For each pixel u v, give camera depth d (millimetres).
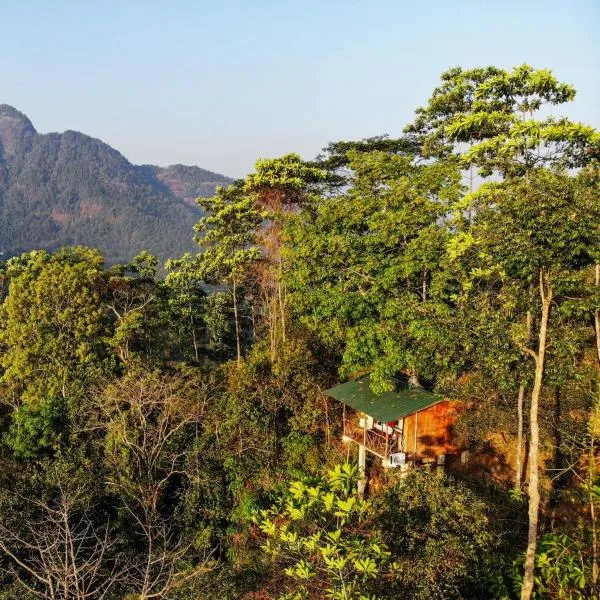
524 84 13617
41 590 14961
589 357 11633
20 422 21297
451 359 13516
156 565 15875
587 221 7562
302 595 9531
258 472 19391
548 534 10680
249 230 29688
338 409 20797
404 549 9781
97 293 25766
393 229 15438
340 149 28078
